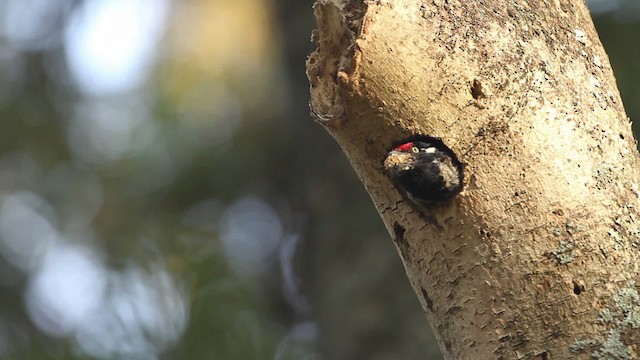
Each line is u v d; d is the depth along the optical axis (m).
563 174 2.72
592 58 2.76
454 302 2.73
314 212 3.92
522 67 2.73
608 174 2.73
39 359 3.39
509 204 2.71
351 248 3.73
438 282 2.74
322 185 3.91
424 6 2.72
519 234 2.71
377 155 2.74
